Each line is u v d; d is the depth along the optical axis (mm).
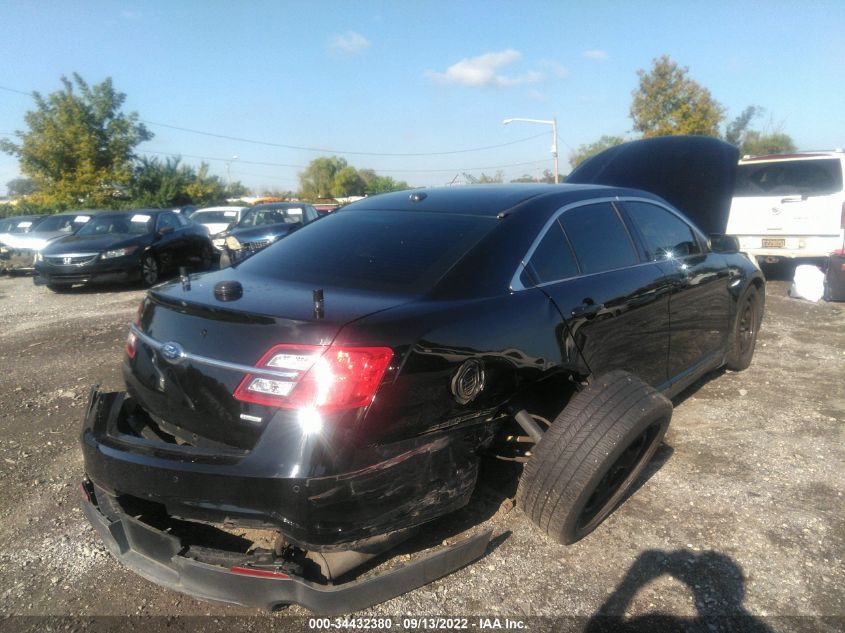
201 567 2379
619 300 3465
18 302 10438
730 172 6934
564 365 3068
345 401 2260
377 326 2383
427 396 2475
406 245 3133
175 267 12695
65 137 32281
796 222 9266
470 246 3014
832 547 3006
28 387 5441
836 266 8203
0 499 3559
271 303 2566
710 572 2850
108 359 6262
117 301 10109
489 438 2797
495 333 2740
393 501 2391
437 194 3744
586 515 2996
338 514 2271
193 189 40844
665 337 3971
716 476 3684
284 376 2283
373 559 2770
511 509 3299
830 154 9094
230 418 2391
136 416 2883
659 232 4219
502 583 2807
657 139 7105
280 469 2236
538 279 3121
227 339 2459
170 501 2391
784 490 3516
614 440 2742
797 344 6336
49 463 3994
